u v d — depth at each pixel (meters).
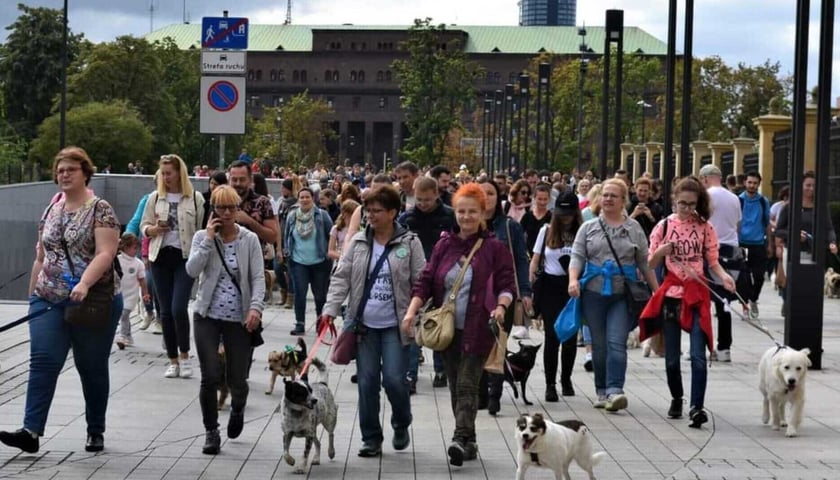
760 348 18.00
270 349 17.55
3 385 13.84
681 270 12.12
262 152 128.62
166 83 114.88
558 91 88.75
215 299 10.65
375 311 10.28
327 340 18.67
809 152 31.72
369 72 179.50
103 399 10.59
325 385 10.39
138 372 15.12
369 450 10.50
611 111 81.00
